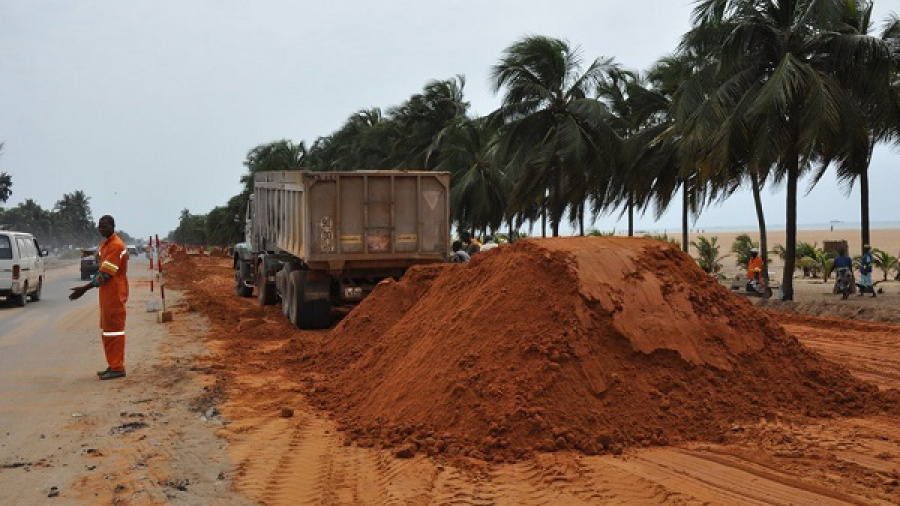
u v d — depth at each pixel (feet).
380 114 175.22
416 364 24.38
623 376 21.35
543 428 19.34
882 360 33.60
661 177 96.99
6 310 64.34
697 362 22.39
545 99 94.43
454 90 141.49
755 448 19.03
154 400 27.89
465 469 18.12
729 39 62.95
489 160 121.39
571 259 24.27
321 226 47.44
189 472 19.16
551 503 15.89
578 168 92.99
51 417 25.26
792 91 59.52
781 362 23.99
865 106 64.95
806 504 15.44
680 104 68.64
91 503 16.94
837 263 66.18
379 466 19.13
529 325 22.48
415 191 49.08
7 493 17.66
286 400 27.43
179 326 51.52
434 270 38.50
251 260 75.15
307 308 48.42
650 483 16.70
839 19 61.00
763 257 93.15
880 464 17.87
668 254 26.14
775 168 73.36
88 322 54.39
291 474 18.89
